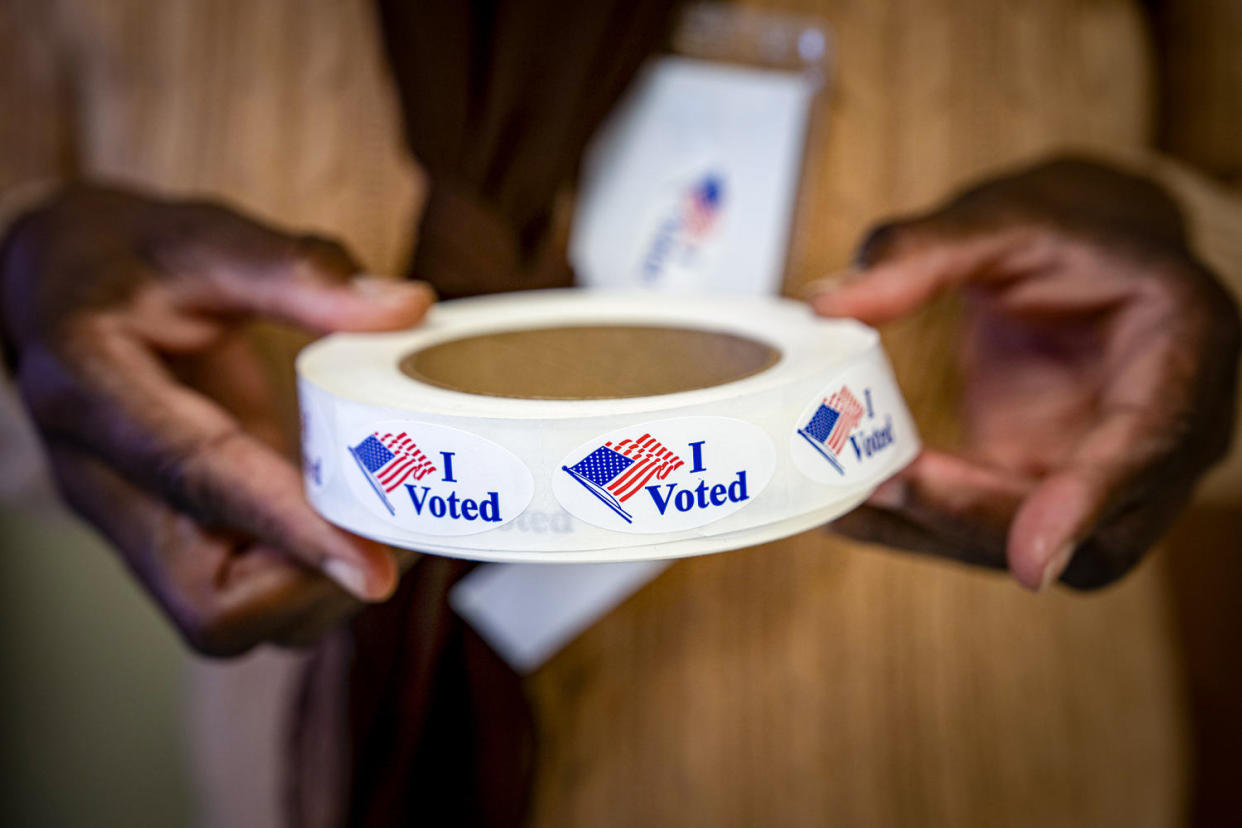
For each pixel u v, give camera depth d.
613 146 0.45
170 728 0.98
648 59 0.44
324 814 0.47
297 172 0.49
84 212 0.41
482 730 0.41
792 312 0.39
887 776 0.49
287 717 0.52
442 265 0.41
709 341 0.38
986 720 0.50
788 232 0.46
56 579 0.92
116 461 0.37
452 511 0.33
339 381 0.35
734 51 0.45
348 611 0.38
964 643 0.49
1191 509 0.84
